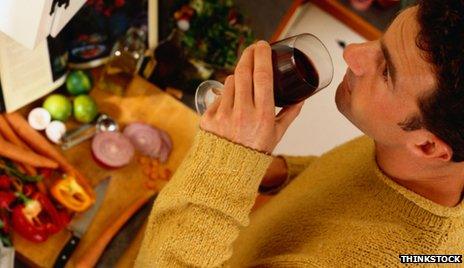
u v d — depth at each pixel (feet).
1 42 3.66
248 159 2.72
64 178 4.29
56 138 4.40
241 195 2.79
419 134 2.55
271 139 2.76
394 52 2.49
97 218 4.40
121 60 4.64
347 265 2.80
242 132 2.70
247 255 3.53
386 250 2.74
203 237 2.87
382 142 2.76
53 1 2.94
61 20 3.27
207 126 2.77
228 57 4.99
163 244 2.95
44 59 4.09
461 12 2.27
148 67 4.84
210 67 4.99
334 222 3.05
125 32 4.62
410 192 2.80
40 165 4.25
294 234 3.25
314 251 2.96
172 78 4.94
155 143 4.65
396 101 2.54
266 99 2.67
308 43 2.93
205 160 2.76
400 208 2.83
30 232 4.07
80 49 4.44
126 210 4.42
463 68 2.23
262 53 2.70
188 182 2.79
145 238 3.18
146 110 4.78
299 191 3.61
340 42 5.86
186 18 4.85
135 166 4.59
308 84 2.81
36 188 4.23
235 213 2.80
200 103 3.42
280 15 5.46
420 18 2.40
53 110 4.39
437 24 2.30
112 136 4.53
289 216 3.37
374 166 2.99
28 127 4.32
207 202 2.77
